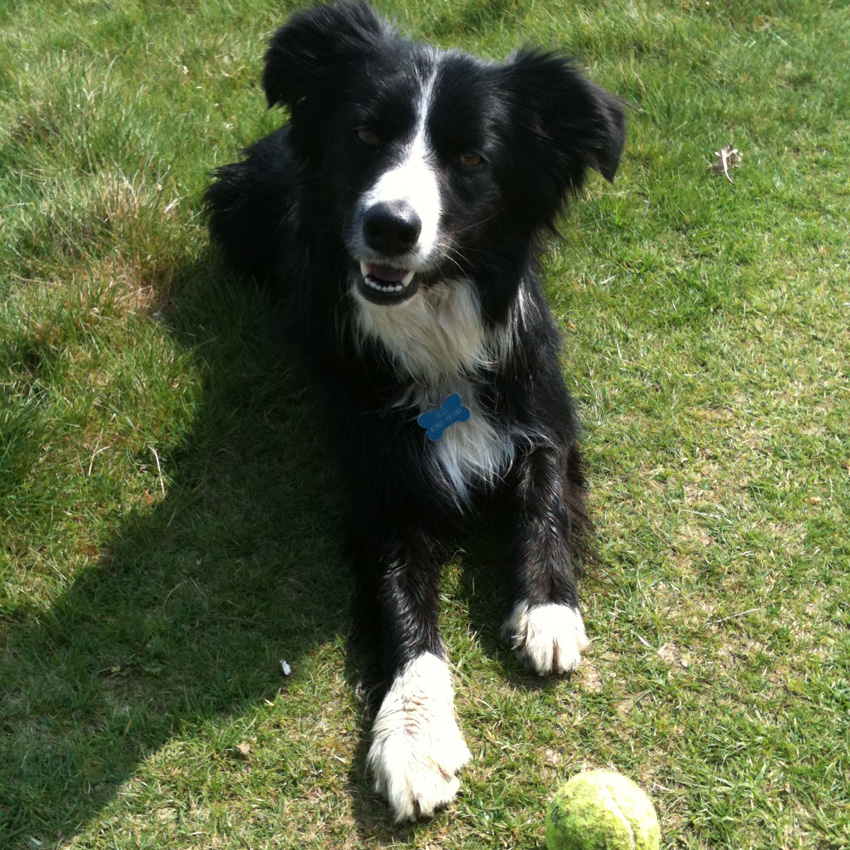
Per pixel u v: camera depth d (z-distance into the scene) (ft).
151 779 2.65
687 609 3.02
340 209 3.08
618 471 3.45
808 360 3.81
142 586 3.11
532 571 3.03
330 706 2.82
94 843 2.54
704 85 5.46
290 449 3.57
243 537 3.25
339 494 3.37
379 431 3.22
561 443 3.34
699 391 3.69
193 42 5.79
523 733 2.73
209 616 3.02
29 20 6.16
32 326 3.69
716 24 5.99
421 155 2.97
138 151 4.64
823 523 3.22
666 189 4.65
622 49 5.77
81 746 2.70
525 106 3.18
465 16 6.23
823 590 3.05
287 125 3.49
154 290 4.07
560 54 3.28
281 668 2.89
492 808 2.58
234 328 3.93
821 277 4.19
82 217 4.14
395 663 2.81
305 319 3.40
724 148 4.88
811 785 2.59
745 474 3.40
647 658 2.90
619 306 4.09
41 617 3.01
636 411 3.66
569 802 2.29
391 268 2.97
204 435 3.53
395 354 3.19
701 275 4.23
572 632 2.89
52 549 3.19
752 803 2.56
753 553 3.15
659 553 3.18
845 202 4.60
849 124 5.14
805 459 3.43
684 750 2.68
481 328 3.20
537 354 3.33
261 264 4.21
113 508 3.31
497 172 3.10
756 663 2.86
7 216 4.16
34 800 2.60
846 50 5.83
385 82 3.03
